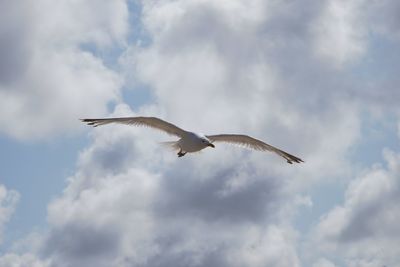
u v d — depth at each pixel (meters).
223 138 19.64
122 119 19.00
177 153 20.44
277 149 19.08
